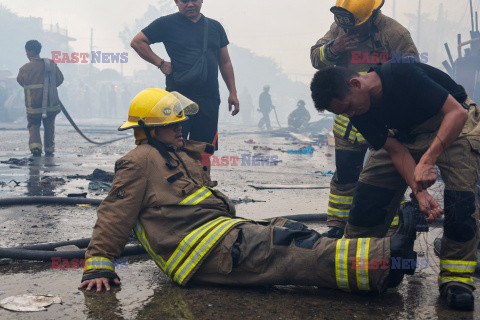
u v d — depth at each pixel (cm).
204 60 448
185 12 447
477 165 250
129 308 238
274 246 252
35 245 333
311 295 259
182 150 291
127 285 271
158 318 227
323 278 247
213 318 228
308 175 776
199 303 245
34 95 912
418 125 251
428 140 253
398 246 236
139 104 275
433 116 246
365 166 287
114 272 270
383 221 286
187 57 447
